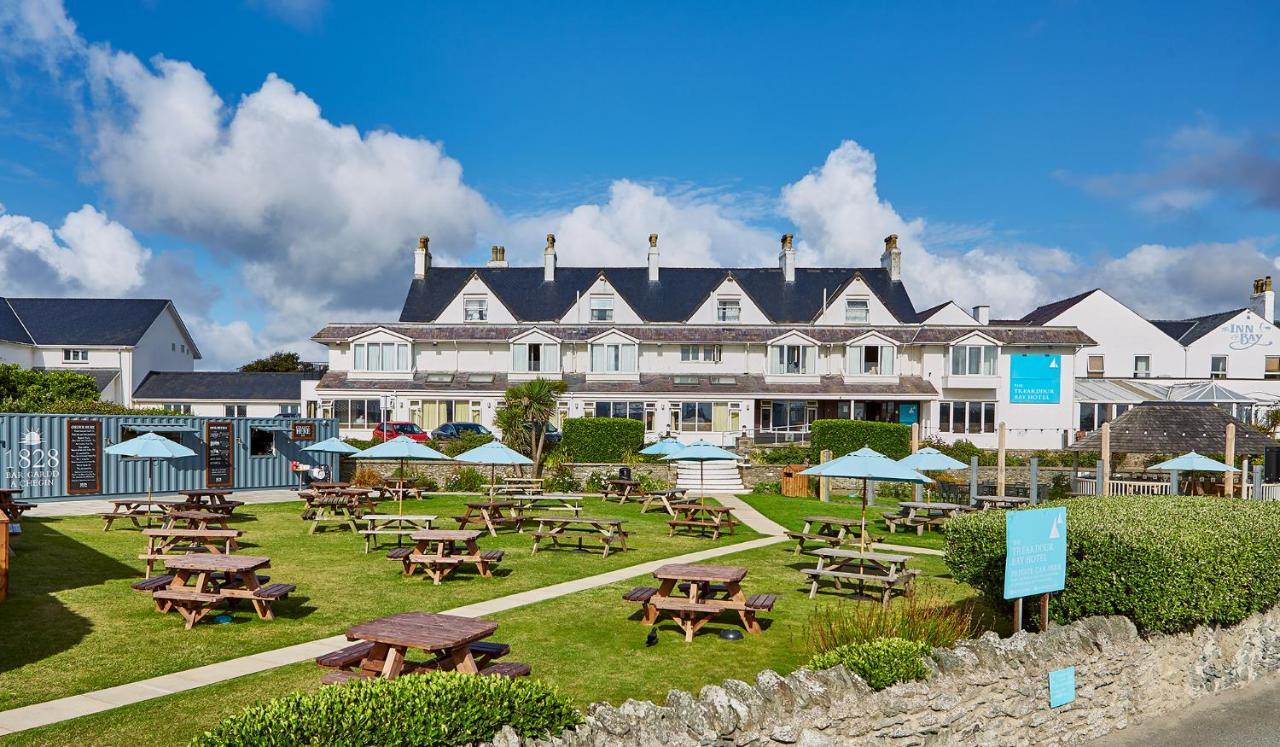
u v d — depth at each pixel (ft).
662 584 42.91
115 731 27.63
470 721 21.61
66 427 89.66
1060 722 33.19
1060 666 33.24
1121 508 44.73
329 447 86.07
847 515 90.68
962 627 37.42
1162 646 37.11
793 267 191.42
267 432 105.50
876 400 163.94
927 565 62.59
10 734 27.22
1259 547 39.75
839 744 27.37
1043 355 162.61
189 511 71.67
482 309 178.91
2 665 34.40
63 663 34.81
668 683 34.19
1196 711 37.29
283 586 43.65
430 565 55.36
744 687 27.07
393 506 91.61
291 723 19.97
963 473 127.24
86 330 195.00
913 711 29.14
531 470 116.16
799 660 37.35
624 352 165.58
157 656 36.06
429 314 180.75
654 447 93.66
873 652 30.30
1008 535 33.53
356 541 67.51
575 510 78.48
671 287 189.37
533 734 22.80
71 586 48.65
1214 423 95.45
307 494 81.87
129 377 190.80
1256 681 41.27
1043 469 125.29
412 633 27.96
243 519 79.30
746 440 146.00
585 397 158.92
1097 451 95.81
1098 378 178.60
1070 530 37.70
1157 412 97.04
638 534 74.90
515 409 117.60
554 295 185.68
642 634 41.27
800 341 165.58
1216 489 98.68
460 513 86.07
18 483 86.74
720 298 179.73
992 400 162.61
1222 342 188.34
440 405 157.89
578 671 35.45
